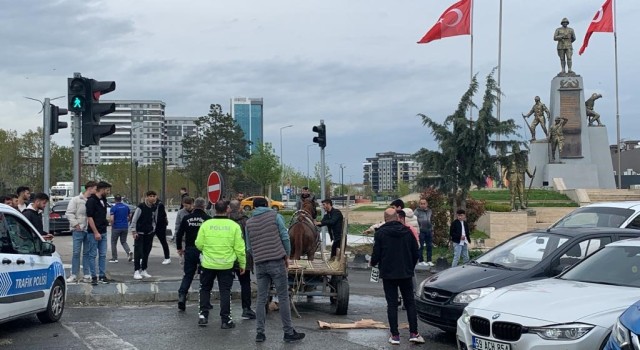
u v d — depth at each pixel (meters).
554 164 46.75
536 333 7.32
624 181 80.12
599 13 41.03
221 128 78.81
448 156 23.52
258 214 10.04
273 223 9.99
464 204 24.28
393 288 9.89
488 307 7.96
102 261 14.67
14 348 9.18
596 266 8.92
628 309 6.41
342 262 12.42
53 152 75.31
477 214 26.94
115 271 18.14
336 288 12.41
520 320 7.49
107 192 14.65
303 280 12.31
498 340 7.58
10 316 9.61
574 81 47.12
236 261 11.58
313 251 13.21
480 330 7.87
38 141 72.12
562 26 47.38
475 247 26.73
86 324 10.98
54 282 10.97
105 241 14.70
